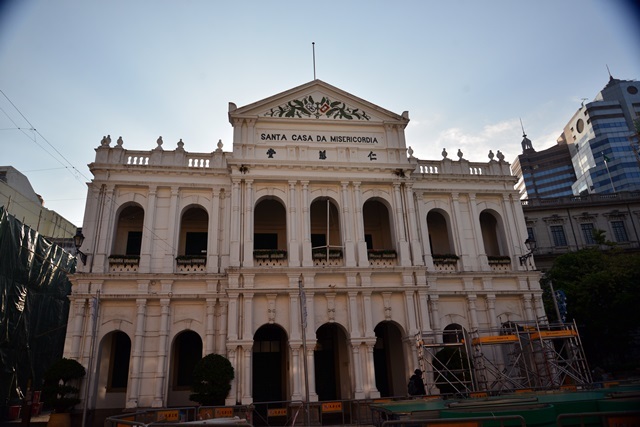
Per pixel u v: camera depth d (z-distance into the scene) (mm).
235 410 22609
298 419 23141
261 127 29141
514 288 29828
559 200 52344
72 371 22922
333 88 30469
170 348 25281
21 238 30344
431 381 24781
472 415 10844
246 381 23578
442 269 29469
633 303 32031
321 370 29297
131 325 25344
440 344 24297
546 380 25875
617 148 99250
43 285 33000
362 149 29500
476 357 24719
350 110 30406
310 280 25781
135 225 29938
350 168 28516
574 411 11438
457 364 24672
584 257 38312
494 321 28703
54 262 34656
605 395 13414
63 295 36094
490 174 32375
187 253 30016
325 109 30203
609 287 32969
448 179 31562
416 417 12219
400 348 28906
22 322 30078
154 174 28109
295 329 24750
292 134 29250
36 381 31828
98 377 24656
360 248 27188
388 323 30156
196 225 30656
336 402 21219
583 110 108000
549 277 38719
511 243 31047
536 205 51125
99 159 27906
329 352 29750
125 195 27828
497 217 32188
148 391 24219
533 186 129875
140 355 24547
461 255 29922
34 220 40125
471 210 31328
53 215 42875
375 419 17469
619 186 96062
